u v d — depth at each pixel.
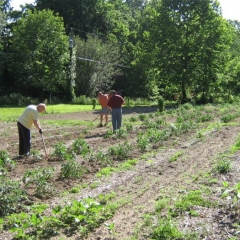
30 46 45.66
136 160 10.45
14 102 42.72
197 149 12.05
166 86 47.34
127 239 5.39
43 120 22.97
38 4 56.75
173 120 21.14
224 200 6.79
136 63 48.91
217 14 43.81
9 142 14.30
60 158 10.71
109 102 16.19
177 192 7.49
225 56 44.72
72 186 8.09
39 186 7.41
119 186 8.06
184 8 43.59
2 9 55.41
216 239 5.29
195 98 44.41
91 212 6.18
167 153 11.50
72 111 31.14
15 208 6.60
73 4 58.03
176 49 43.91
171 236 5.37
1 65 46.78
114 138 14.36
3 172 8.72
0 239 5.50
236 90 45.66
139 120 22.16
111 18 62.59
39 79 45.53
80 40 50.69
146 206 6.77
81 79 50.09
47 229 5.73
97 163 10.06
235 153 11.11
